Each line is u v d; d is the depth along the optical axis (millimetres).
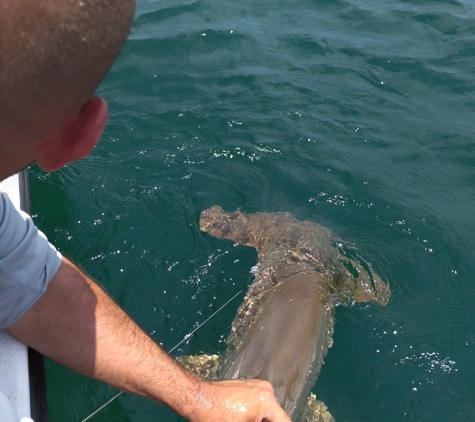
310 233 1781
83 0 333
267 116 2295
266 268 1647
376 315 1542
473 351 1448
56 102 357
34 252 662
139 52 2629
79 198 1841
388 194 1971
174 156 2066
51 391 1271
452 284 1653
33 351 704
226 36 2773
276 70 2578
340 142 2197
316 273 1588
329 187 1991
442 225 1847
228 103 2352
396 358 1426
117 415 1239
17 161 396
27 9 319
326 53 2727
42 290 670
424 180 2039
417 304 1589
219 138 2170
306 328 1347
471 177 2059
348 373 1382
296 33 2875
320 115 2324
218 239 1754
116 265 1641
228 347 1411
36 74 336
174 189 1930
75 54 341
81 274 748
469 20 3039
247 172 2029
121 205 1837
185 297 1570
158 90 2402
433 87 2537
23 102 348
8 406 560
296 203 1933
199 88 2430
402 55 2740
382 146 2188
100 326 724
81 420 1224
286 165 2072
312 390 1316
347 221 1870
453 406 1320
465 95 2490
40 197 1817
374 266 1695
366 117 2330
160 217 1812
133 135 2150
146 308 1529
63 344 698
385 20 3033
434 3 3209
